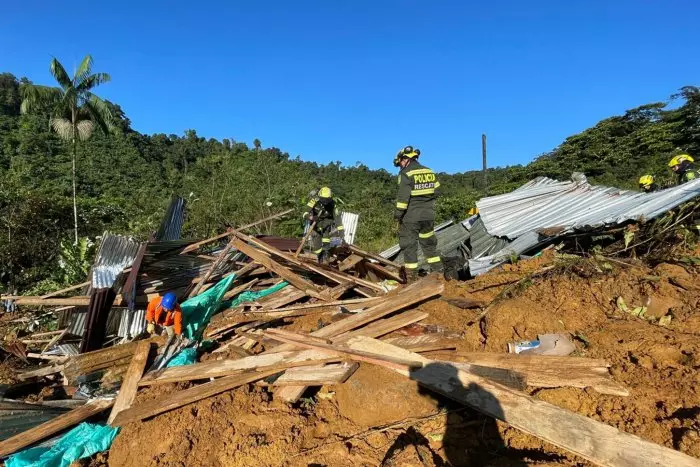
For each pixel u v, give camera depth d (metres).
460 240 9.12
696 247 5.09
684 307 4.06
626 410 3.06
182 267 7.16
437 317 4.80
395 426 3.38
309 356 4.21
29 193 14.45
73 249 10.19
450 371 3.54
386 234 18.25
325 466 3.13
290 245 9.36
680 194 5.77
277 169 19.73
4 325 7.72
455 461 2.97
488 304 4.93
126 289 6.15
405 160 6.29
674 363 3.38
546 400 3.30
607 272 4.91
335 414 3.69
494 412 3.10
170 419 3.94
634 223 5.70
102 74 14.19
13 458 3.69
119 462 3.70
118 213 20.89
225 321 6.18
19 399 5.17
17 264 12.52
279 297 6.69
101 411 4.39
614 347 3.74
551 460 2.79
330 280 7.24
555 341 3.91
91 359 5.18
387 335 4.58
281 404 3.86
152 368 4.98
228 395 4.10
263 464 3.29
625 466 2.56
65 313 7.17
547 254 5.77
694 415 2.81
